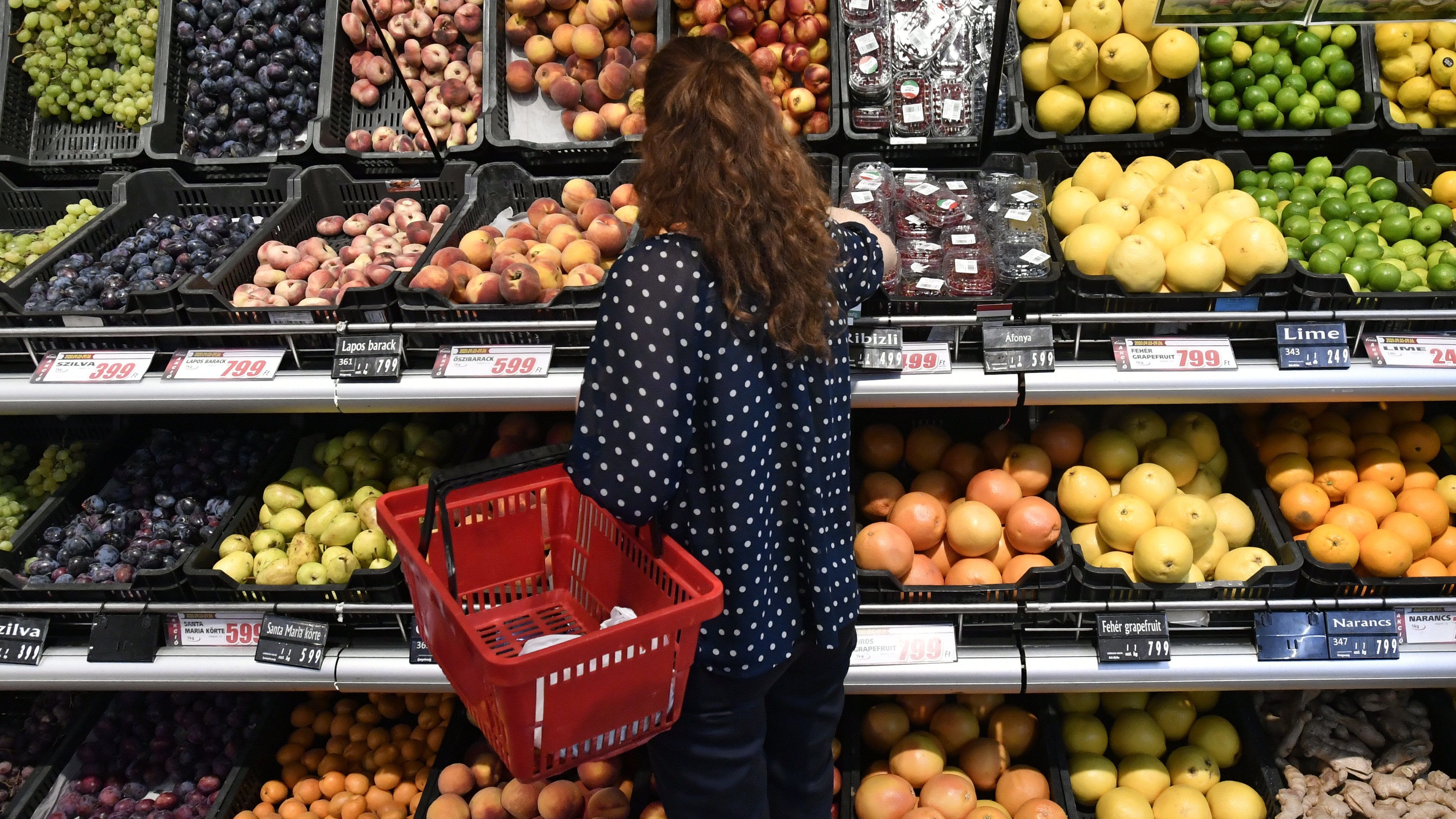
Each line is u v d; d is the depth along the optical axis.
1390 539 2.15
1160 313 2.06
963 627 2.23
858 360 2.05
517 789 2.37
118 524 2.50
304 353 2.22
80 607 2.29
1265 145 2.72
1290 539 2.23
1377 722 2.49
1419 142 2.68
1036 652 2.21
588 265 2.27
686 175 1.39
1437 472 2.41
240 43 2.96
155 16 3.03
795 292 1.43
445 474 1.58
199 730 2.63
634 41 2.91
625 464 1.44
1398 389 2.04
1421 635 2.15
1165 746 2.44
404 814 2.47
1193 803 2.24
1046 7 2.62
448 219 2.55
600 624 2.00
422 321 2.17
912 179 2.51
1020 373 2.06
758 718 1.77
